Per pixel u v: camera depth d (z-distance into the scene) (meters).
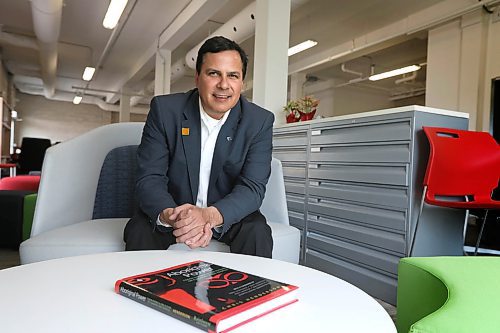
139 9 6.20
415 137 2.06
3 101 7.97
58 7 5.25
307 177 2.86
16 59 9.46
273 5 3.88
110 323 0.59
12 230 3.00
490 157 2.26
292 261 1.66
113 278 0.83
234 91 1.49
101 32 7.41
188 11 5.88
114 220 1.78
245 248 1.38
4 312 0.63
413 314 1.10
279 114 3.87
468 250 3.23
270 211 1.93
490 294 0.83
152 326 0.59
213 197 1.57
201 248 1.42
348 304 0.72
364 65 9.23
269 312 0.66
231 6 6.24
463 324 0.70
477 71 5.76
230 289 0.70
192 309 0.60
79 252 1.35
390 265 2.15
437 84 6.37
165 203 1.33
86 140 1.81
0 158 7.08
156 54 7.63
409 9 6.36
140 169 1.50
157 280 0.74
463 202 2.07
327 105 10.71
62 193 1.67
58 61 9.44
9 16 6.93
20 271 0.87
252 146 1.58
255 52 4.05
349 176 2.46
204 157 1.57
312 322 0.63
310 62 9.09
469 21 5.86
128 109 11.73
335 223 2.58
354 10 6.39
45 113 13.47
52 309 0.64
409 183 2.06
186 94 1.62
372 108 11.21
